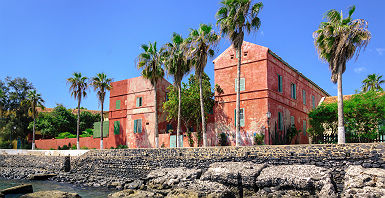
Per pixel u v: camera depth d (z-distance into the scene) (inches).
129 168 1064.2
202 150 902.4
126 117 1515.7
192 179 813.2
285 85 1181.1
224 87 1143.6
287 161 754.2
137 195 715.4
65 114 2295.8
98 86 1487.5
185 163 926.4
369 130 916.0
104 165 1143.6
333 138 981.8
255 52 1085.8
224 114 1127.0
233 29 877.8
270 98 1043.9
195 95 1230.3
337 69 759.1
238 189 735.7
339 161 684.1
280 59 1147.9
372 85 1558.8
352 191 587.2
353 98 986.7
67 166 1277.1
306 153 731.4
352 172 635.5
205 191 707.4
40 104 1866.4
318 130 1053.8
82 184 1009.5
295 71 1289.4
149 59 1195.9
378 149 640.4
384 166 624.4
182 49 1048.2
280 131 1085.8
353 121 934.4
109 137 1571.1
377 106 894.4
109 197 730.2
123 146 1435.8
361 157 655.8
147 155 1024.9
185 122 1306.6
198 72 1013.2
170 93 1325.0
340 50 745.6
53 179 1143.6
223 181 759.7
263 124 1019.9
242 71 1107.9
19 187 821.9
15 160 1533.0
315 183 639.1
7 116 2098.9
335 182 668.7
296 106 1259.8
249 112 1063.0
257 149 807.1
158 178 869.2
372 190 564.7
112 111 1583.4
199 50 997.8
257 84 1059.3
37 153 1430.9
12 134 2028.8
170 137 1301.7
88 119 2420.0
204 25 995.9
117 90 1583.4
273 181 688.4
